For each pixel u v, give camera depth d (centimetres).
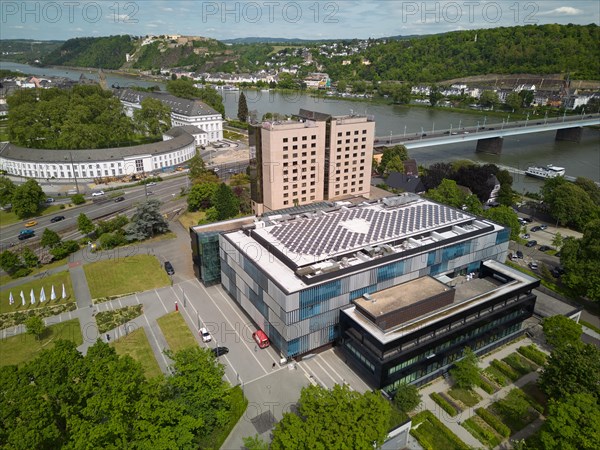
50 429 6538
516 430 8444
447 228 12725
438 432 8369
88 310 12094
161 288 13175
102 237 15738
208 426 7912
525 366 10112
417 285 10488
